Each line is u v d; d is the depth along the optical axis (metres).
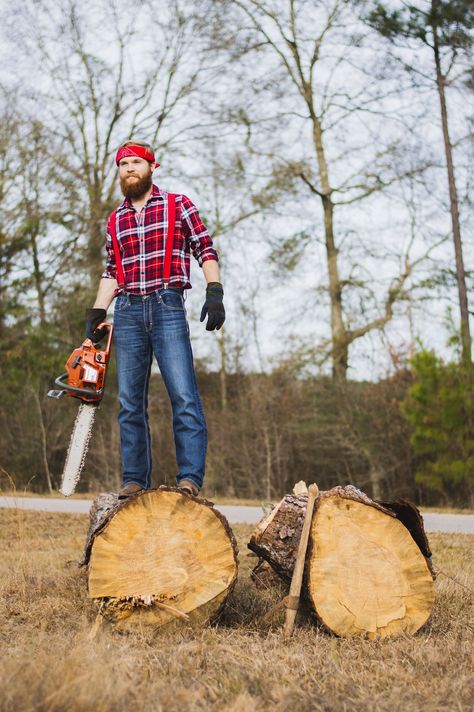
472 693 2.88
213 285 4.20
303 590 4.02
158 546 3.88
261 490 24.98
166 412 25.41
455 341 17.81
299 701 2.77
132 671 3.03
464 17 21.00
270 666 3.16
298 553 3.88
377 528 3.97
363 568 3.91
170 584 3.85
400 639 3.76
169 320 4.19
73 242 24.20
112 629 3.82
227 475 25.62
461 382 17.39
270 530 4.22
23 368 23.34
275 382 25.80
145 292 4.22
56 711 2.42
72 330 23.67
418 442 17.98
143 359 4.29
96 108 25.02
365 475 24.02
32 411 23.11
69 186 24.25
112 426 24.25
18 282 24.03
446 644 3.62
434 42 22.25
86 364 4.07
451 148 22.62
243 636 3.78
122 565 3.86
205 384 31.11
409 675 3.10
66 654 3.09
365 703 2.77
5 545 7.93
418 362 17.94
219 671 3.11
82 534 9.10
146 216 4.28
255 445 25.19
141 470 4.29
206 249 4.28
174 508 3.90
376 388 23.78
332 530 3.94
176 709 2.62
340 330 25.94
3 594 4.88
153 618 3.82
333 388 23.88
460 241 22.38
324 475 24.95
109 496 5.16
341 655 3.42
